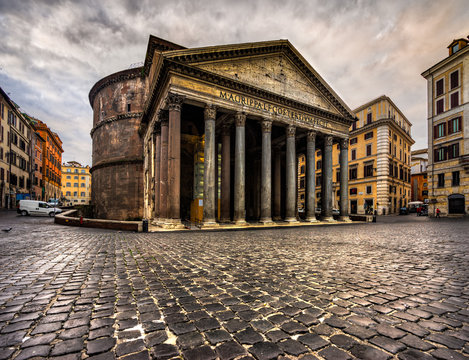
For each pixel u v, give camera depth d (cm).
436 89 3378
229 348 272
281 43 2223
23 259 730
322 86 2577
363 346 274
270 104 2238
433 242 1095
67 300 413
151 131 2602
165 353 262
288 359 250
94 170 4034
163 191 1925
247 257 760
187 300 412
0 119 3947
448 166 3206
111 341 286
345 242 1102
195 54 1822
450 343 279
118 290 462
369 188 4409
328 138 2683
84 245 1005
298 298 420
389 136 4300
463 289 464
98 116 4009
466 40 3125
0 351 266
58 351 266
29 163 5394
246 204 3338
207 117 1912
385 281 514
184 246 987
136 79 3600
